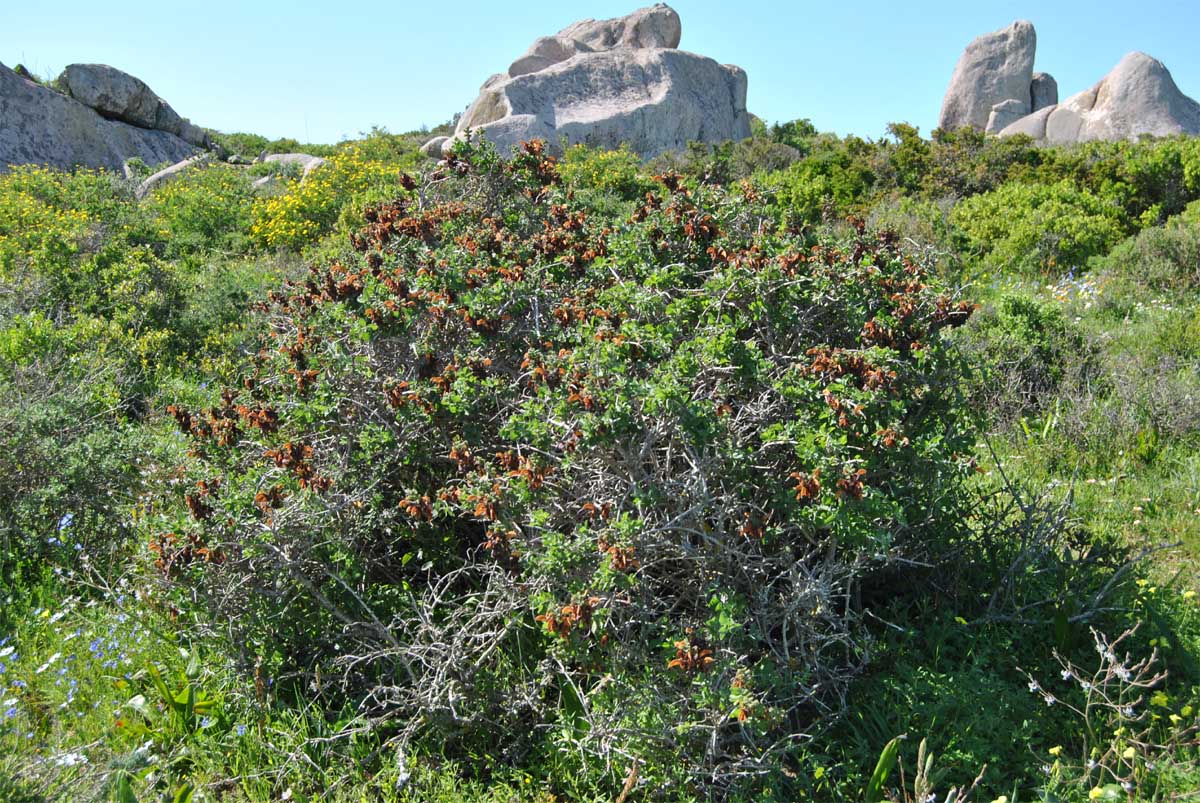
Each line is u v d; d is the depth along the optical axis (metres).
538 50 30.20
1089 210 12.85
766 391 3.39
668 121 27.53
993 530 4.09
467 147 5.34
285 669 3.51
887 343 3.72
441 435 3.80
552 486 3.29
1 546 4.41
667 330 3.54
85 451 4.70
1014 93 35.22
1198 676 3.46
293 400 4.04
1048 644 3.65
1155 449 5.59
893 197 15.23
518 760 3.15
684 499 3.08
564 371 3.39
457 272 4.12
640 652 3.02
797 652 3.16
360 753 3.15
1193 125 29.72
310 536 3.49
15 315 7.06
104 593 4.17
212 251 13.16
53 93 24.61
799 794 2.95
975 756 3.04
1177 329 7.40
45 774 2.82
